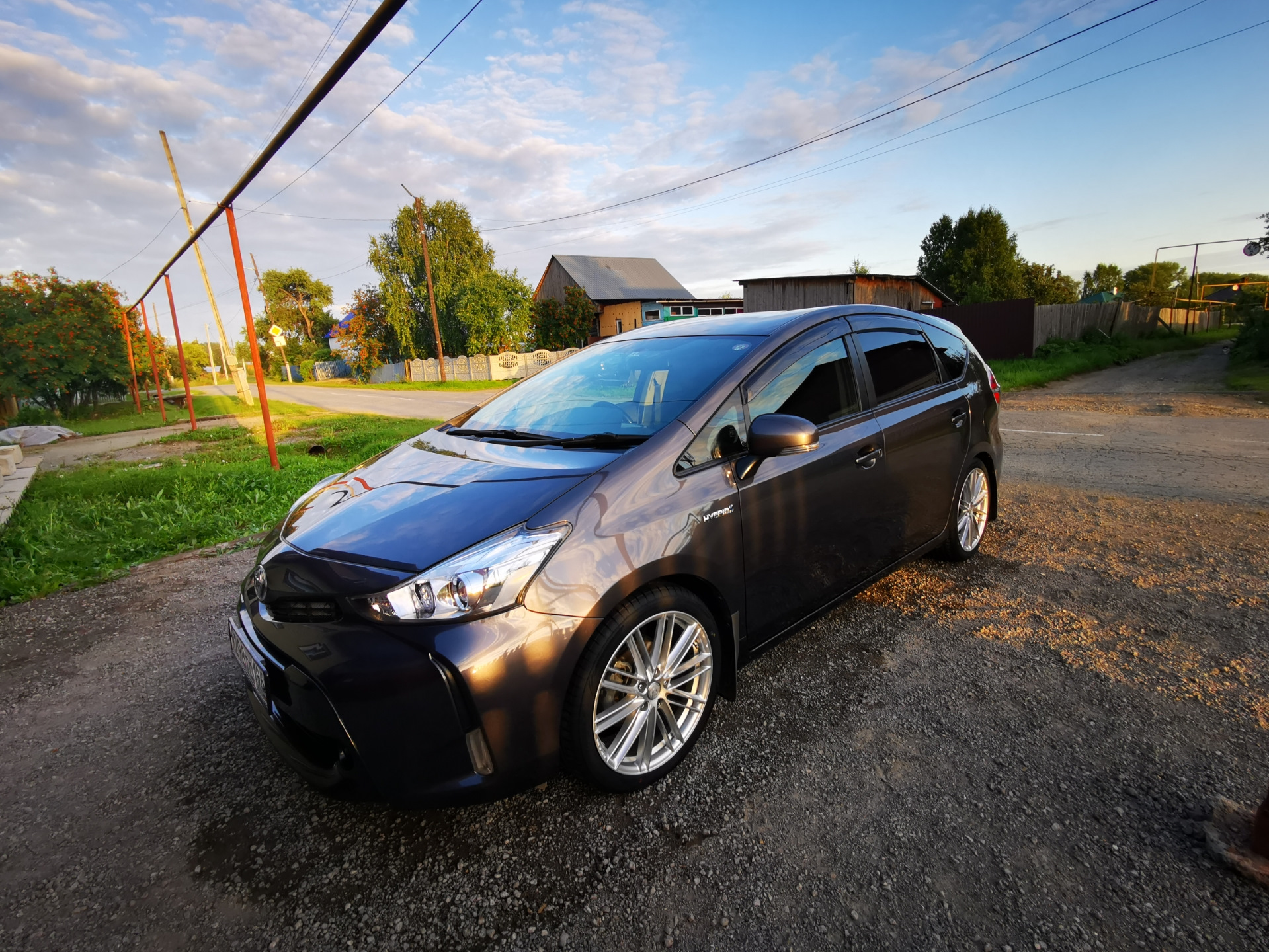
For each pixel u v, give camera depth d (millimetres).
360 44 3820
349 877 1879
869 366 3090
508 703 1805
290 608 1992
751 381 2566
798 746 2311
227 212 8477
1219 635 2900
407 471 2572
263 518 6215
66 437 19703
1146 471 6105
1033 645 2912
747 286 24984
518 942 1623
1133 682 2572
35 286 26797
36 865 1989
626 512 2055
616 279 42156
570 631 1876
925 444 3268
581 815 2059
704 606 2270
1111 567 3760
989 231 48969
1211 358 20656
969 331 21562
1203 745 2182
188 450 13523
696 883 1763
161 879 1910
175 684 3109
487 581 1794
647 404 2549
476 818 2080
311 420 17891
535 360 37625
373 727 1780
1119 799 1964
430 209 41250
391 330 48719
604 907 1709
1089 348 22297
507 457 2459
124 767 2477
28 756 2576
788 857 1829
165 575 4742
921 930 1576
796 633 2895
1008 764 2146
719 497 2273
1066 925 1563
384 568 1856
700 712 2303
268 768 2436
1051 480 5918
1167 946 1495
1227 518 4555
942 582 3656
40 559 5078
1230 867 1689
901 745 2281
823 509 2674
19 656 3500
